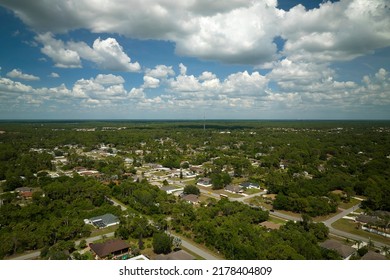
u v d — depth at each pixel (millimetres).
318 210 112375
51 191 121375
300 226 91750
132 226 88875
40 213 102500
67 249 77188
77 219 92188
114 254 76188
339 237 91812
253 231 81875
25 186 145250
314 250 71750
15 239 77438
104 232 92438
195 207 117062
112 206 110375
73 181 141125
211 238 81625
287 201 117688
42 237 81000
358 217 104938
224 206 105312
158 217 101688
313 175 175500
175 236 89750
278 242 75188
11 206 104125
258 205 122250
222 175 163625
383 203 117188
